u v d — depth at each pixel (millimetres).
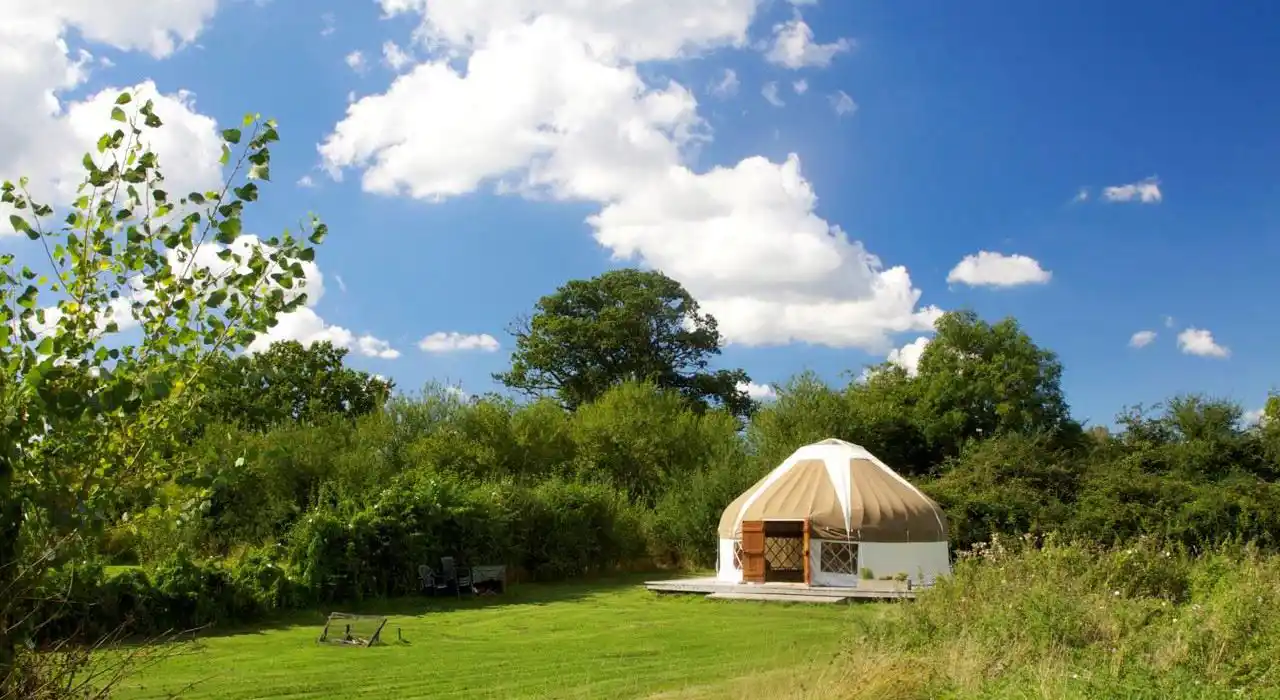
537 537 31922
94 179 4945
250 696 12141
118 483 4898
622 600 26000
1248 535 32781
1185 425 42281
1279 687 9039
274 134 5254
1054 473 37969
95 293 4953
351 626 18812
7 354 4637
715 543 36406
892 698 9352
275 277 5133
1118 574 16328
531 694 12062
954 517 34875
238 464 5230
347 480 31672
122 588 17547
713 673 13117
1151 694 8297
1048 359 46688
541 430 42688
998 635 11406
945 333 47031
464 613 23047
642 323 61656
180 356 5020
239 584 20781
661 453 43719
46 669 5164
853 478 29453
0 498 4496
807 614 22188
